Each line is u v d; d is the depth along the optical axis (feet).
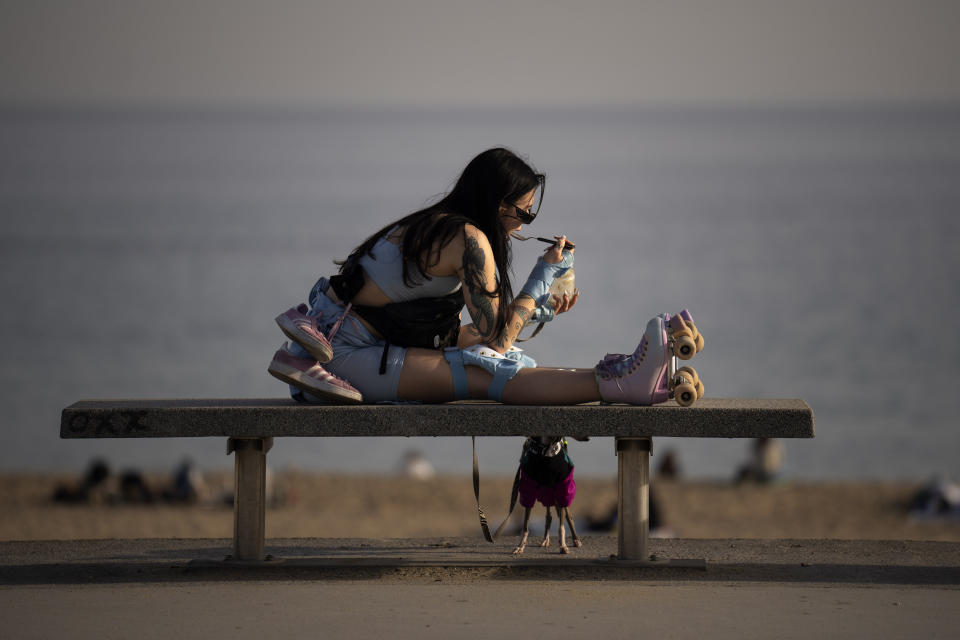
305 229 586.86
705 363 209.97
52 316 277.44
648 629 26.00
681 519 100.42
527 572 31.81
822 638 25.34
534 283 32.14
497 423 29.45
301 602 28.43
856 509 104.99
